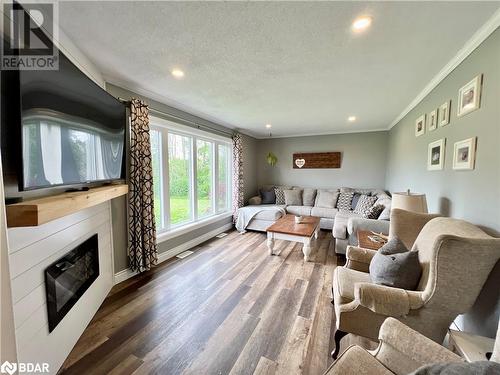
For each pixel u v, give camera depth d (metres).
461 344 1.11
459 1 1.23
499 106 1.36
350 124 4.48
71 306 1.54
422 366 0.77
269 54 1.81
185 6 1.27
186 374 1.36
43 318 1.25
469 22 1.41
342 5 1.26
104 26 1.45
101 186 1.93
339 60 1.91
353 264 1.92
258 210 4.57
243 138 5.32
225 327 1.77
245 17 1.36
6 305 0.73
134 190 2.46
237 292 2.28
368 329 1.37
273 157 5.75
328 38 1.59
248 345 1.58
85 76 1.45
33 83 1.01
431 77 2.24
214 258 3.17
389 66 2.01
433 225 1.60
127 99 2.50
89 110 1.51
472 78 1.64
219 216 4.41
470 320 1.45
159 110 2.94
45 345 1.26
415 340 0.90
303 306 2.05
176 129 3.29
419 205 2.12
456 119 1.88
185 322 1.83
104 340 1.62
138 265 2.53
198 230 3.81
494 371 0.63
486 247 1.10
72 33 1.52
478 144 1.57
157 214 3.09
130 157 2.45
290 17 1.36
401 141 3.66
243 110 3.46
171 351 1.53
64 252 1.48
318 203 5.05
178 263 2.99
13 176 1.07
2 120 1.00
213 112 3.57
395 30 1.49
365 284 1.33
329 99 2.93
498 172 1.37
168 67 2.04
